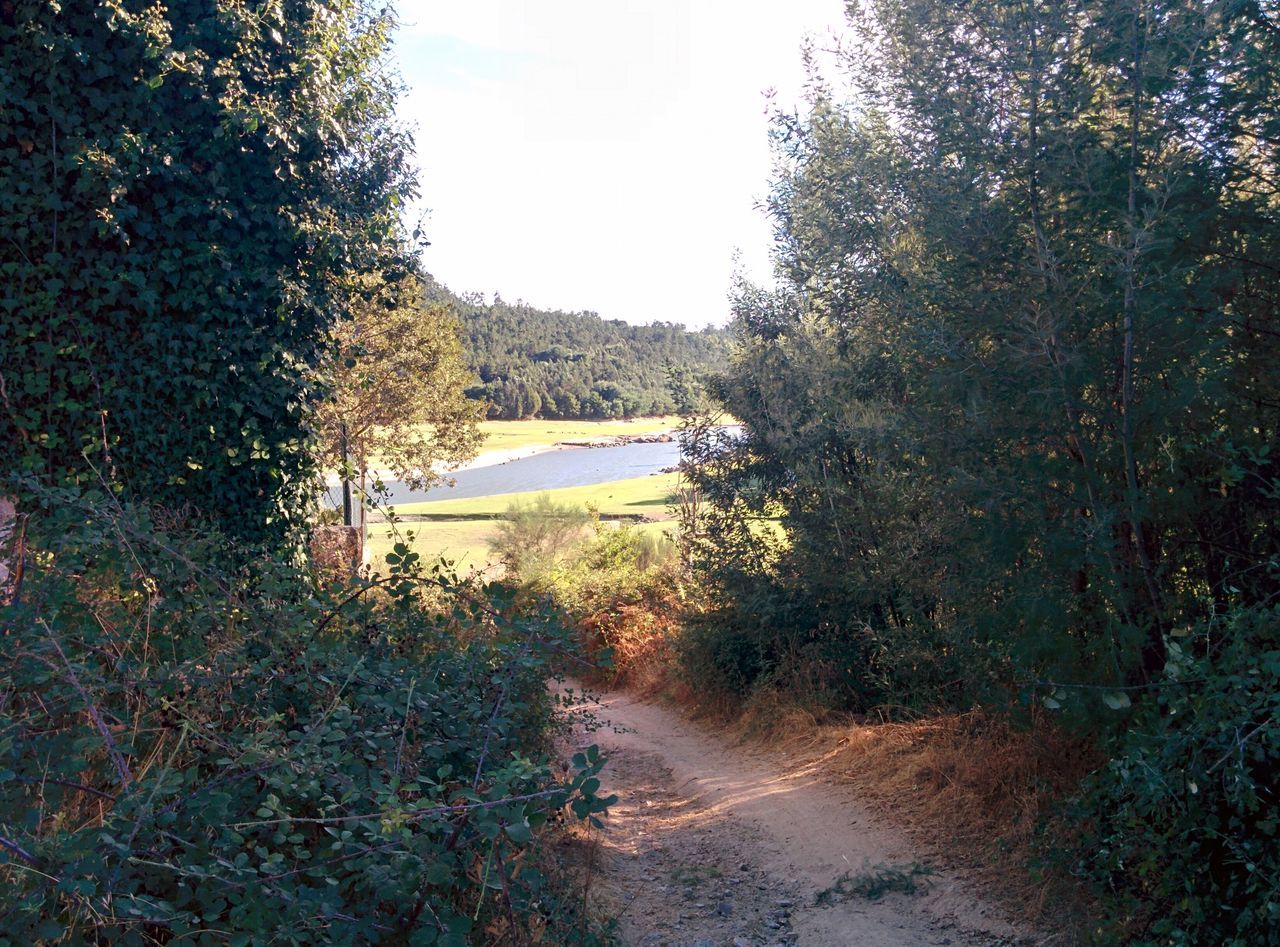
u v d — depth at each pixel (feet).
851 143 27.99
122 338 25.81
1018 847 18.45
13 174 24.25
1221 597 16.89
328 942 9.96
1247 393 16.58
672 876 20.40
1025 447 18.51
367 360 67.36
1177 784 13.48
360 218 30.91
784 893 18.95
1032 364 17.31
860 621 33.27
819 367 32.58
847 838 21.12
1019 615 17.99
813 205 30.96
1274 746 12.12
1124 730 16.93
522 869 12.41
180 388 26.35
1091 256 17.21
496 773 10.85
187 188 26.40
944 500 20.21
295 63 28.19
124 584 15.92
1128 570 17.90
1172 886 14.14
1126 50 16.15
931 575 24.77
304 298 28.40
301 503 30.19
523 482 251.19
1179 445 16.92
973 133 18.43
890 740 26.12
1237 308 16.63
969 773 21.58
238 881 10.03
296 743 12.51
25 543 15.17
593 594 56.80
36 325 24.66
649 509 124.88
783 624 36.70
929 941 16.11
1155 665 17.80
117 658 13.26
